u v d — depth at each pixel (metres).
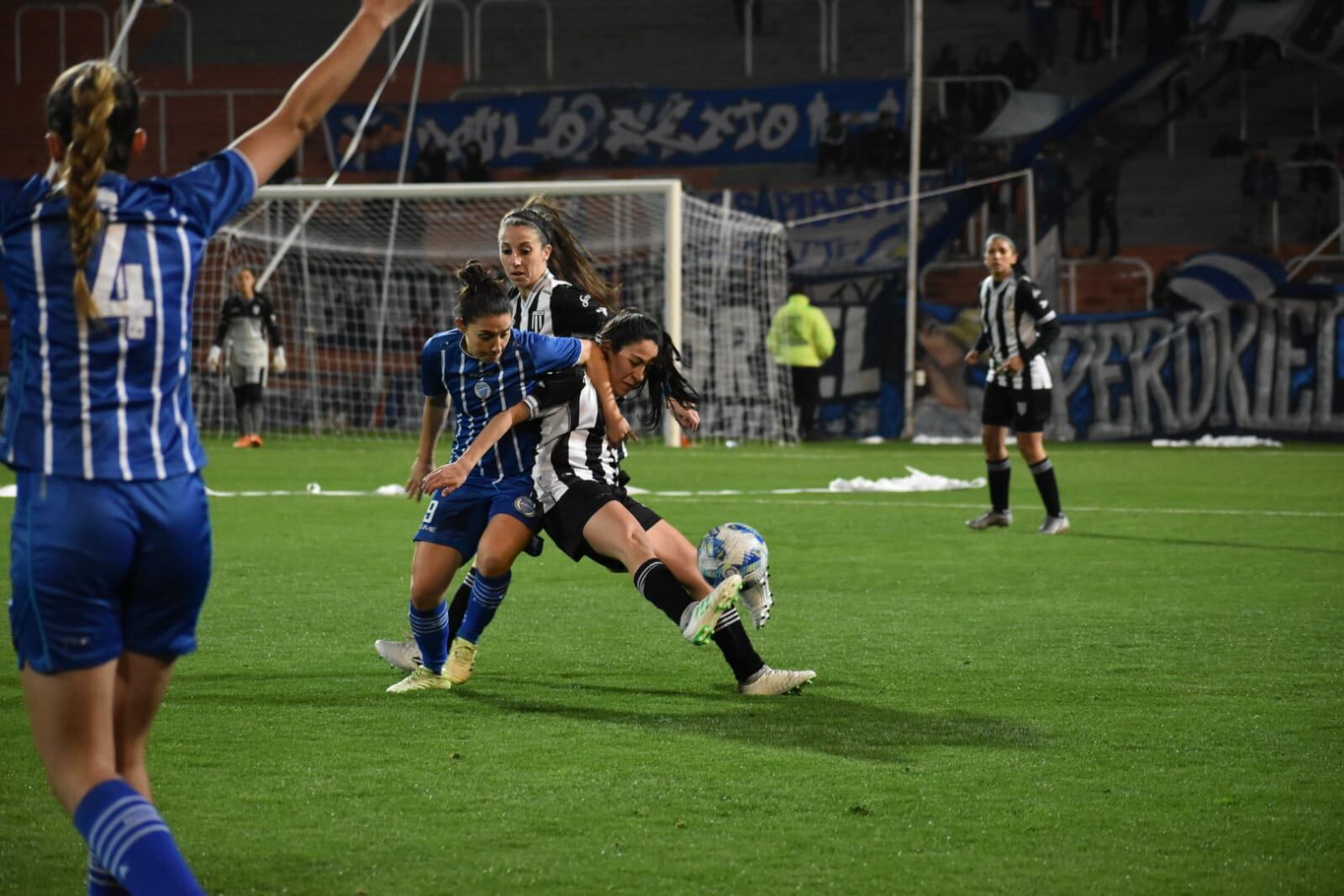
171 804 6.50
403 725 8.02
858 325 37.38
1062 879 5.53
